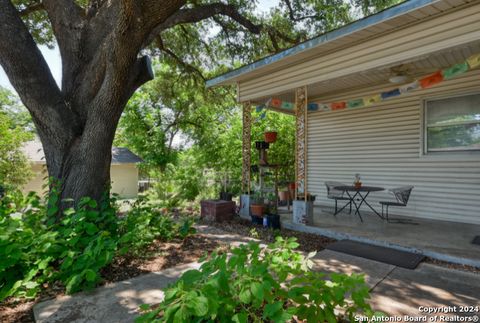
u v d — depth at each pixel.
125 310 2.13
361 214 5.51
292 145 9.62
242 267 1.54
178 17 5.23
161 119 13.93
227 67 9.75
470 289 2.41
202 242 3.95
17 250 2.29
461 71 3.51
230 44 8.57
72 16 4.18
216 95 10.19
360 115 6.05
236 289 1.51
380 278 2.64
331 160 6.58
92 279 2.26
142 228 3.46
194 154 12.28
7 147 8.32
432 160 5.05
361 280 1.51
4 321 2.06
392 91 4.55
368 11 7.40
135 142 13.59
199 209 7.05
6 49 3.29
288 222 4.78
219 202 5.49
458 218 4.76
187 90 10.57
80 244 2.69
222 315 1.45
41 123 3.70
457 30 2.97
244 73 5.09
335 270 2.84
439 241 3.62
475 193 4.59
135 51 3.67
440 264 3.05
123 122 13.27
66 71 4.09
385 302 2.17
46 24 7.36
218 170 10.85
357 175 5.20
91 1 4.62
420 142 5.19
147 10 3.62
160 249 3.62
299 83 4.58
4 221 2.62
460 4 2.91
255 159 9.47
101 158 3.79
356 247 3.59
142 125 13.45
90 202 3.04
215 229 4.76
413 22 3.29
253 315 1.49
